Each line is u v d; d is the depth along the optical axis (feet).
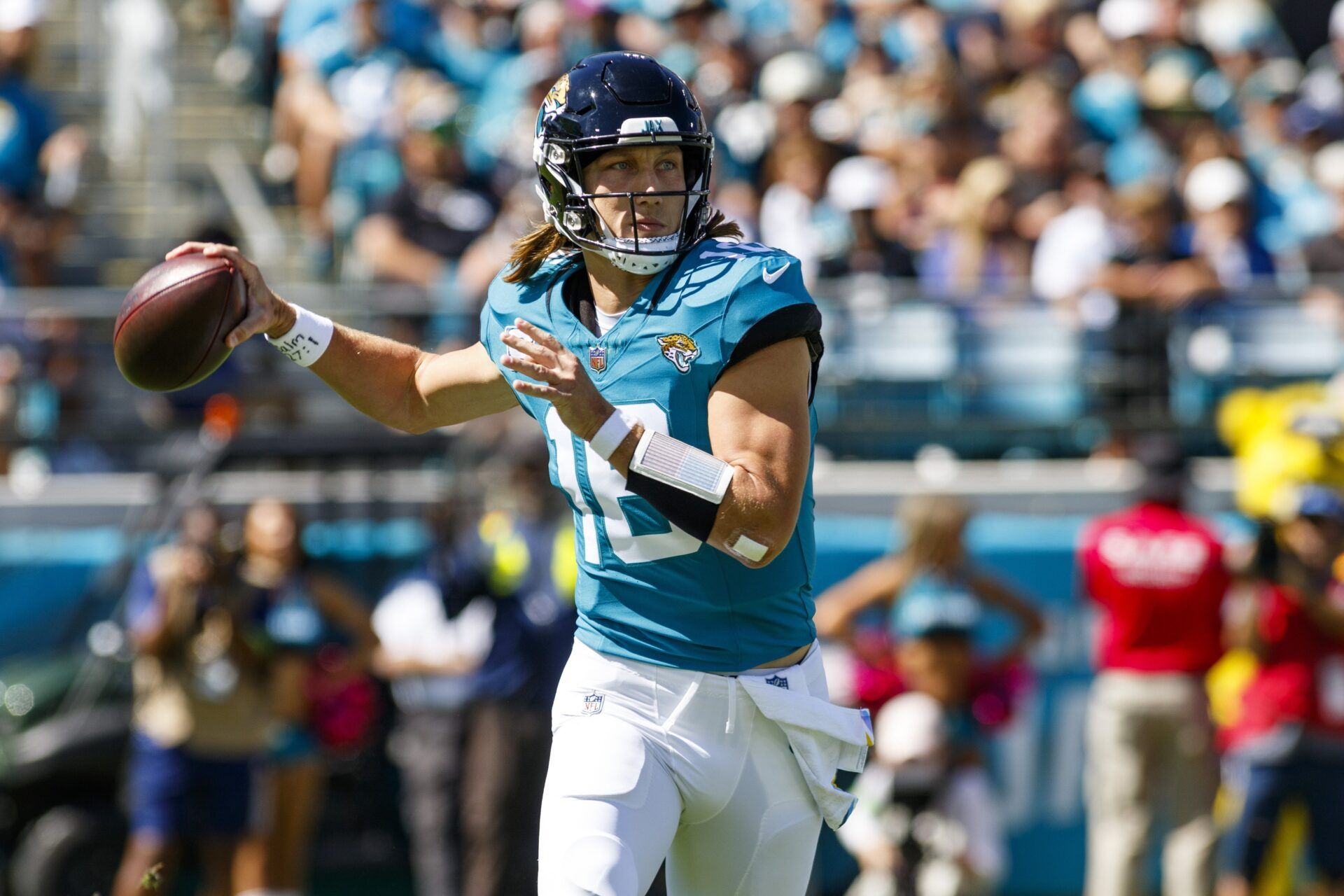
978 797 69.41
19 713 71.20
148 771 66.49
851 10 107.96
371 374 34.83
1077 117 102.42
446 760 69.26
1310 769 71.72
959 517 70.95
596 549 31.83
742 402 29.66
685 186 31.55
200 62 122.83
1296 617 71.97
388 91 97.81
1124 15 108.88
